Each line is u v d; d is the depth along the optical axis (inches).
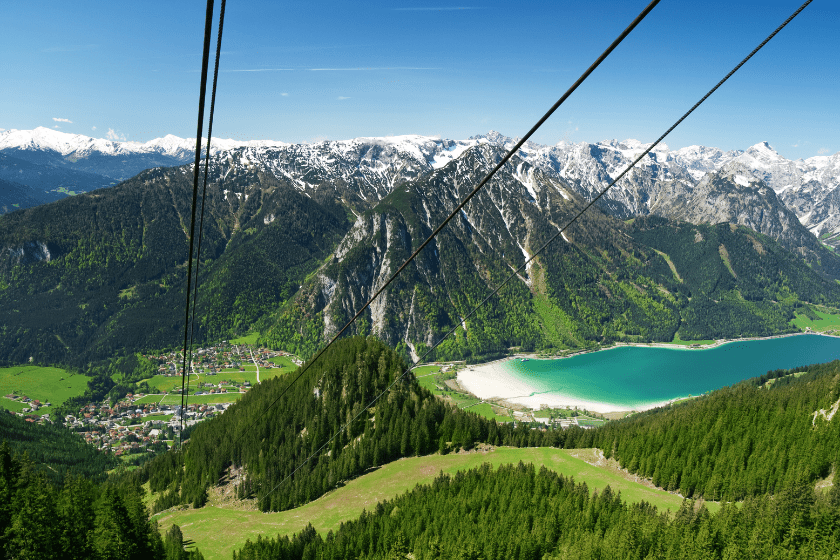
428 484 5664.4
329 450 7101.4
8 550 3410.4
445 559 4220.0
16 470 4094.5
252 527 5575.8
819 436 5689.0
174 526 5246.1
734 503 4719.5
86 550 3678.6
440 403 7711.6
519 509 4845.0
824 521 4084.6
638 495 5378.9
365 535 4776.1
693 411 7190.0
